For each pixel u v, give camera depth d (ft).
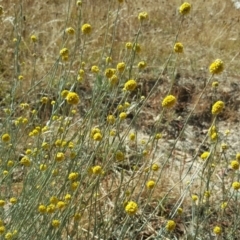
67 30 3.55
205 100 5.26
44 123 4.25
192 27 6.87
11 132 3.46
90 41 5.49
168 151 4.48
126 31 6.13
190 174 4.19
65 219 2.76
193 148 4.62
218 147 4.42
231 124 5.11
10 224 2.82
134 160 4.03
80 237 3.16
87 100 4.79
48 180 2.91
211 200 3.77
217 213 3.67
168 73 5.53
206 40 6.58
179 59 5.86
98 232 3.05
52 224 2.76
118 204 3.22
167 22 6.85
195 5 7.64
